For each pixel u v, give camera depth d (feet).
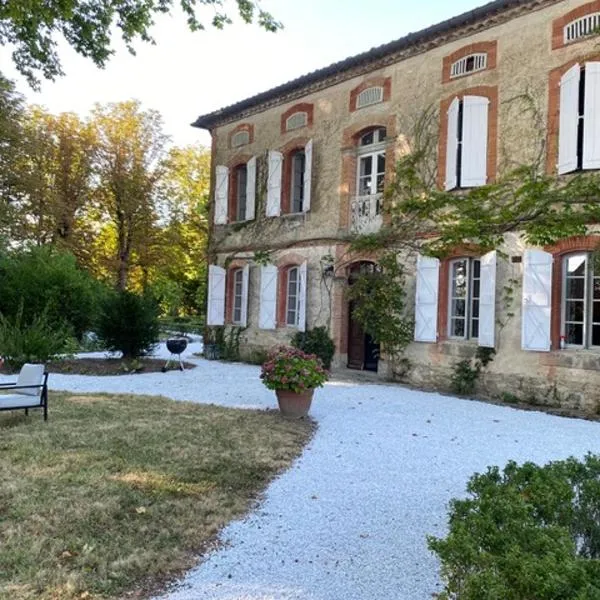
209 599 10.26
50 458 18.31
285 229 48.67
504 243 33.53
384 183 40.88
